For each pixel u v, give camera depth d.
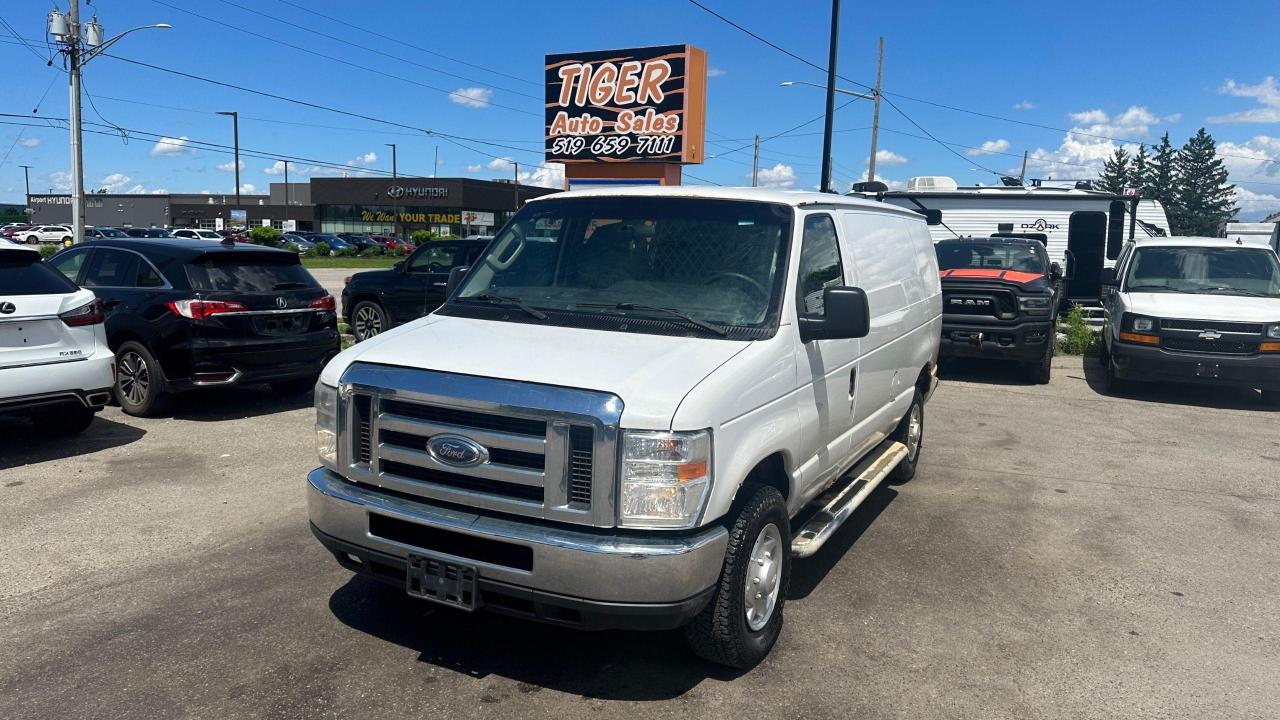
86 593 4.64
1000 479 7.35
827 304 4.19
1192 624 4.66
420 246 13.99
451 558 3.59
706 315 4.20
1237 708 3.84
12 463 6.99
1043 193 17.59
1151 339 10.60
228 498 6.20
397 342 4.07
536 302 4.45
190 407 9.11
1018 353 11.51
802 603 4.81
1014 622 4.64
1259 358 10.16
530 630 4.37
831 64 17.80
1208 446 8.62
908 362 6.38
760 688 3.89
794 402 4.23
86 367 7.16
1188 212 90.44
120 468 6.88
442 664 4.00
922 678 4.02
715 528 3.62
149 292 8.38
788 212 4.54
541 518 3.50
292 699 3.68
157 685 3.76
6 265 6.91
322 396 4.04
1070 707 3.81
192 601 4.57
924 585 5.10
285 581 4.83
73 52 25.58
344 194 90.31
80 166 26.23
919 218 7.13
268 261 8.94
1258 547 5.85
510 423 3.54
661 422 3.41
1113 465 7.85
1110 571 5.38
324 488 3.93
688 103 16.55
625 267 4.52
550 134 17.77
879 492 6.93
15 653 4.01
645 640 4.32
